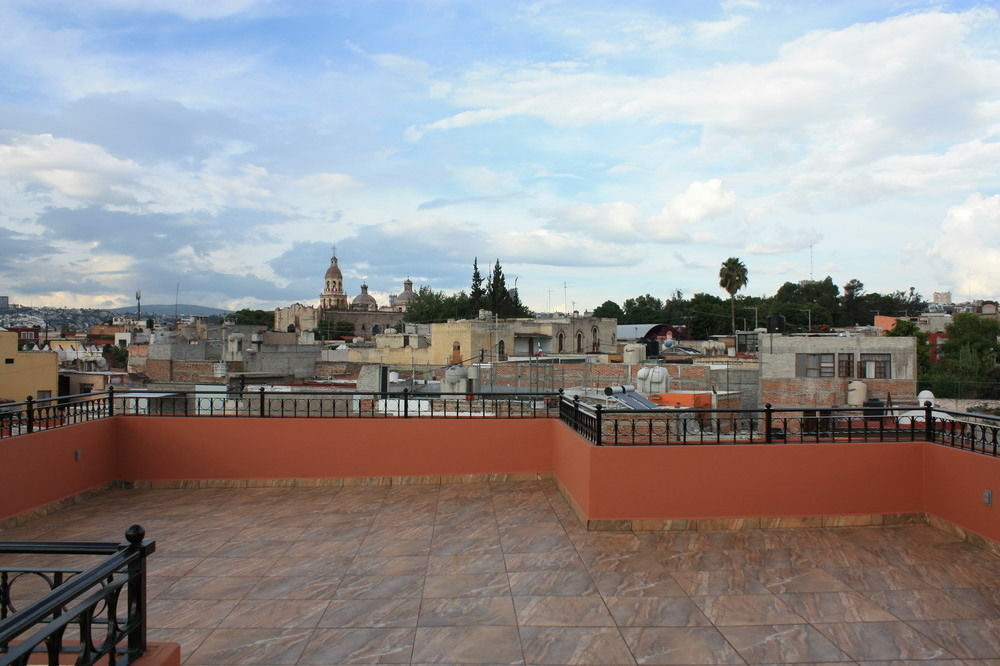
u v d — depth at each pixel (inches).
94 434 389.1
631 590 241.0
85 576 120.0
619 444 310.3
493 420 412.8
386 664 188.7
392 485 405.4
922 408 320.5
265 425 408.5
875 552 277.6
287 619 219.1
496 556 278.2
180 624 215.8
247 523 331.6
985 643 199.6
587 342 1828.2
